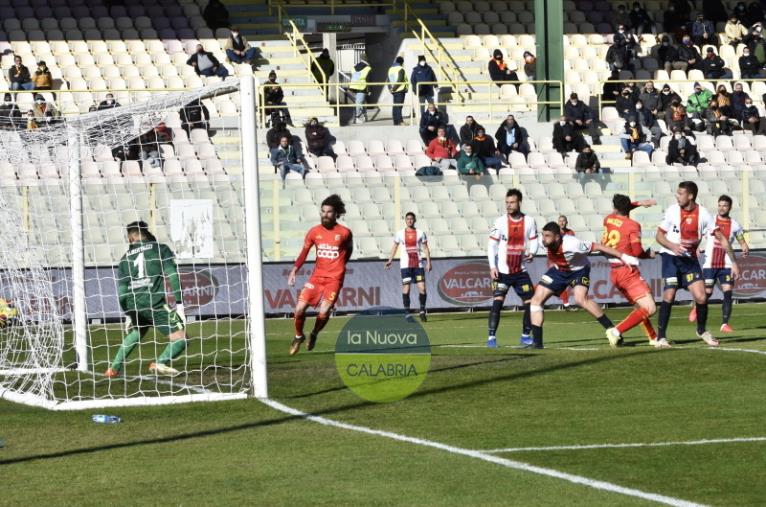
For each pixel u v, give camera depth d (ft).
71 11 368.48
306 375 135.13
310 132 321.73
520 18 405.59
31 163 162.81
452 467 83.20
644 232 298.56
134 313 140.46
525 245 170.40
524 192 302.04
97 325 239.50
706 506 70.54
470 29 394.93
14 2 365.61
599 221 302.45
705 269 189.26
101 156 281.54
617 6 415.03
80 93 335.06
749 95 380.99
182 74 352.08
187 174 294.25
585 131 357.61
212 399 119.34
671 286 158.20
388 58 392.68
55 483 80.18
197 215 154.10
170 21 374.63
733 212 310.86
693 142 350.02
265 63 365.40
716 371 128.98
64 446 94.84
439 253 294.46
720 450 87.51
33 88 328.08
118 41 358.43
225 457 88.79
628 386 120.88
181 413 111.75
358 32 390.21
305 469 83.61
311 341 156.56
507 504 72.13
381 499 74.08
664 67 386.73
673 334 186.39
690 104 363.56
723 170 314.35
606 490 75.05
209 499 74.74
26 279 155.33
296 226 287.28
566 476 79.41
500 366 135.64
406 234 236.63
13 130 155.63
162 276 140.05
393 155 326.65
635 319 157.28
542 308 161.17
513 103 345.31
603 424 99.76
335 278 154.30
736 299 277.64
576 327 213.05
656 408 107.55
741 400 110.93
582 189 304.50
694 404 109.19
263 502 73.72
